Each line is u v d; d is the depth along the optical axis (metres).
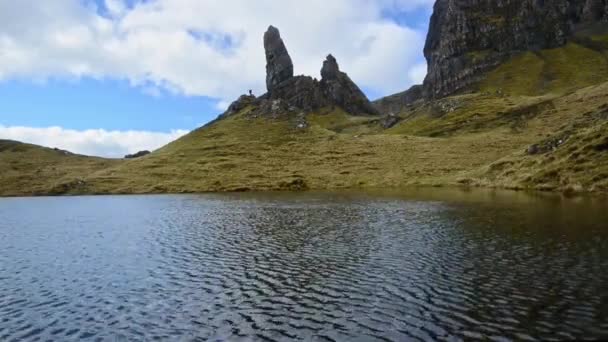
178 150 171.62
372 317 22.45
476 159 122.50
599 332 19.38
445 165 122.00
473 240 39.03
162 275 32.25
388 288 26.88
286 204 77.81
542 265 29.70
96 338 21.50
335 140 170.25
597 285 25.23
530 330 19.88
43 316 24.66
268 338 20.56
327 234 45.81
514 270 28.98
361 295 25.89
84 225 59.91
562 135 94.44
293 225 52.81
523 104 191.12
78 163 179.62
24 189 134.12
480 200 68.94
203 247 41.72
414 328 20.84
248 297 26.56
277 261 34.91
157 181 132.88
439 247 37.12
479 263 31.23
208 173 138.62
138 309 25.31
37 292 29.11
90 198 110.50
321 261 34.22
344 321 22.16
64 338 21.64
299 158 150.38
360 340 19.89
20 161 177.12
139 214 70.88
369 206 69.19
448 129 186.38
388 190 99.56
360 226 50.06
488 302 23.55
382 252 36.41
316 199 85.38
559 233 39.50
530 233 40.38
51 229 56.97
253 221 57.59
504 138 142.88
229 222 57.62
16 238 50.34
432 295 25.19
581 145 80.00
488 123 179.38
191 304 25.75
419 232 44.59
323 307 24.25
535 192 73.38
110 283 30.73
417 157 135.38
